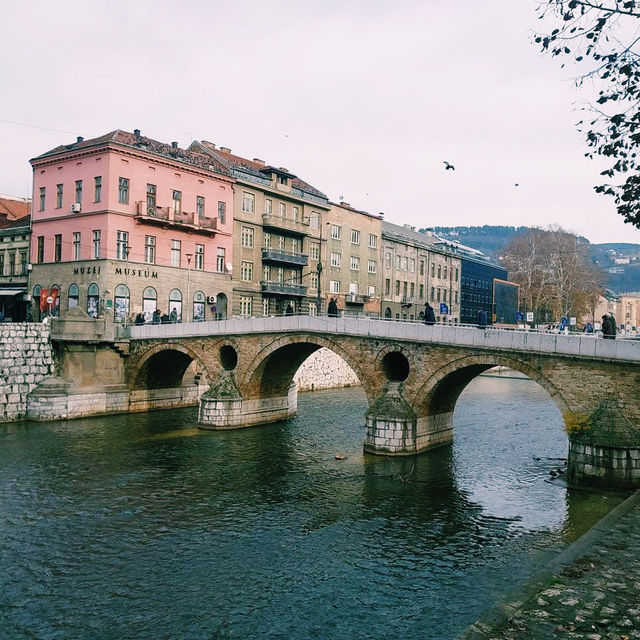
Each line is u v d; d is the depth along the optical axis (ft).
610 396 79.00
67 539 60.54
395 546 59.72
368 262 228.22
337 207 212.84
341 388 191.11
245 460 93.09
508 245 340.80
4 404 117.50
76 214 151.23
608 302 491.72
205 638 42.91
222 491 77.25
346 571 53.98
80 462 89.76
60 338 124.06
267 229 185.78
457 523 66.13
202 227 162.30
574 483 79.51
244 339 118.52
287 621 45.21
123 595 49.11
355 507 71.51
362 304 222.69
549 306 284.41
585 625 33.47
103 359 130.21
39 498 72.95
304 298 198.49
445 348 93.56
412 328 96.73
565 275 264.72
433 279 269.44
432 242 283.79
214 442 105.29
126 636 43.06
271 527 64.80
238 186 175.63
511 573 53.52
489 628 33.17
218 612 46.52
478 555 57.52
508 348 86.84
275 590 50.24
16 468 85.61
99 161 146.92
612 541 48.16
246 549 58.80
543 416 137.80
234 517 67.77
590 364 80.12
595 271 302.45
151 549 58.49
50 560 55.57
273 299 188.44
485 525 65.41
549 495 75.41
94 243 147.02
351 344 104.17
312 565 55.21
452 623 44.80
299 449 100.78
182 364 139.95
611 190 33.68
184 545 59.57
